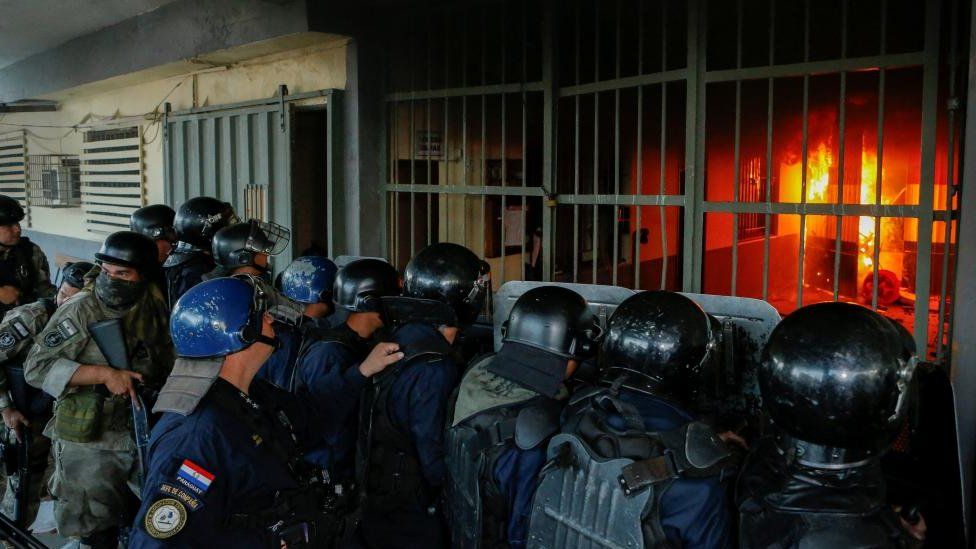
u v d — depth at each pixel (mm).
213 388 2029
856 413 1624
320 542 2193
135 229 4723
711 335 2107
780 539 1670
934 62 2904
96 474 3350
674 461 1831
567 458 1989
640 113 3748
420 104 5008
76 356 3342
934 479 2111
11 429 3764
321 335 2912
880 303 6180
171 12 5957
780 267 7883
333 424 2668
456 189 4641
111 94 8070
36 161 10016
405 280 2871
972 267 2424
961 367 2465
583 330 2359
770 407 1759
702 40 3498
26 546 2965
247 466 1968
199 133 6520
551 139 4188
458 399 2408
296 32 4766
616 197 3857
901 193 6293
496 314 3365
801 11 4215
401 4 4859
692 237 3592
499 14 4594
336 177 5145
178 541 1792
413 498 2617
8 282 4793
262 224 4309
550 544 2010
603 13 4355
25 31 7266
